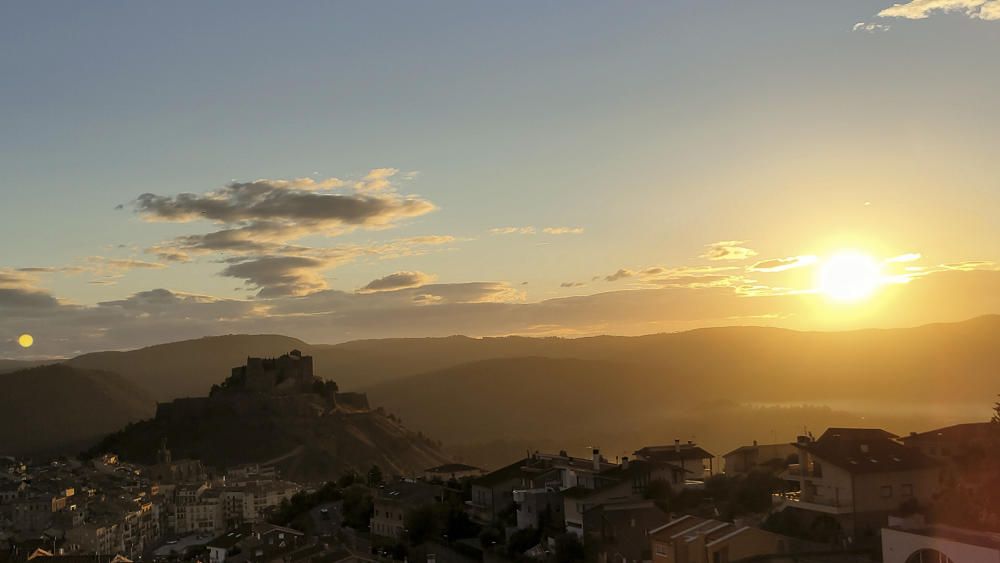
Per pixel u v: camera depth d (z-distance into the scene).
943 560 97.56
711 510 145.88
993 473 120.19
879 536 120.69
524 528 162.25
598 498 149.38
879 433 149.88
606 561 135.50
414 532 183.50
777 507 137.25
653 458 171.12
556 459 198.62
